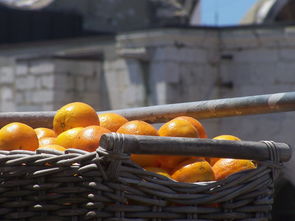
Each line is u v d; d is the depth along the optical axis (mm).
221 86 24969
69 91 26375
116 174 4043
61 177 4125
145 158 4477
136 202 4180
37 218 4203
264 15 30203
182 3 34562
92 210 4090
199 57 24641
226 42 24875
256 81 24750
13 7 32031
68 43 27188
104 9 33688
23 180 4211
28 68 27000
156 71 24438
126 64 25375
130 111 5613
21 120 5621
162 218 4168
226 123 24422
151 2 34219
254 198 4375
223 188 4262
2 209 4258
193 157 4559
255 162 4605
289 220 23422
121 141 3998
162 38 24188
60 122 4992
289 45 24328
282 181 22391
